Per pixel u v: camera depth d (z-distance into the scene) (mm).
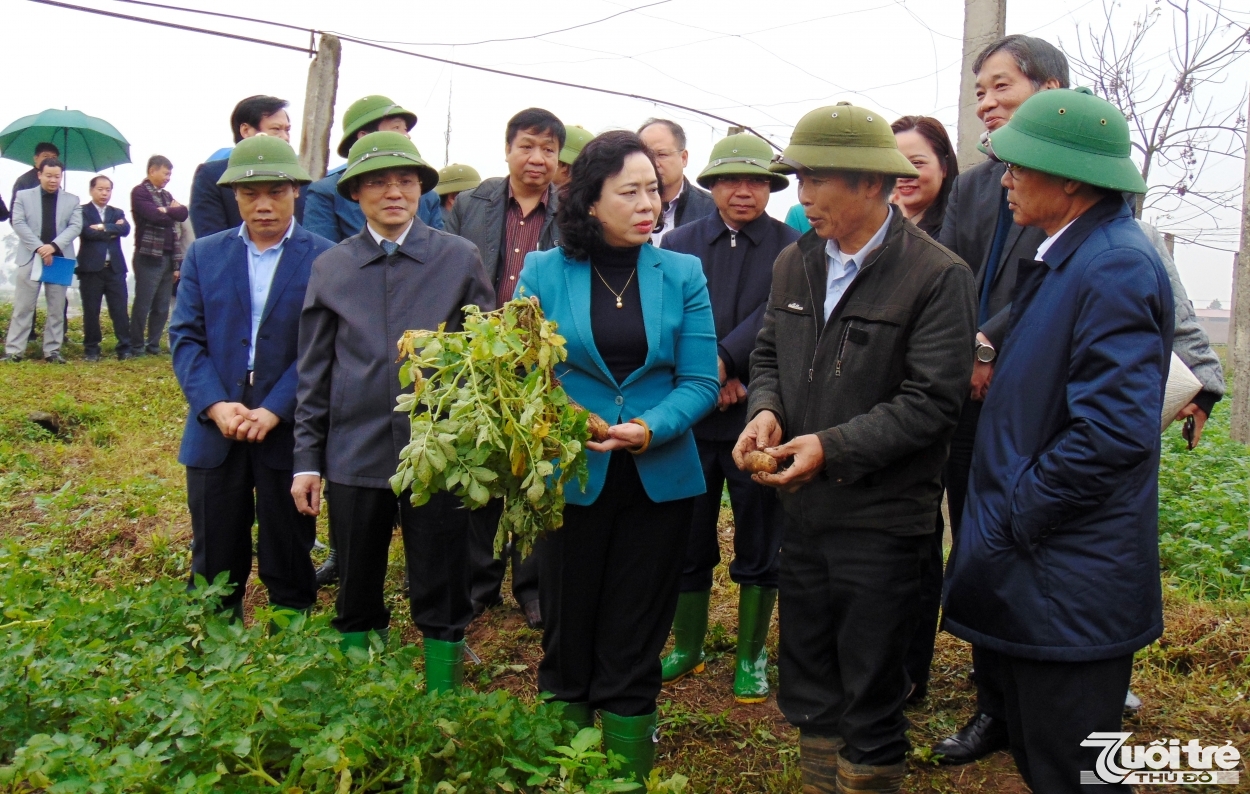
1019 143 2691
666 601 3318
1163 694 3955
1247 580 5012
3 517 6477
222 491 4141
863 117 2932
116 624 3789
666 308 3312
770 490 4109
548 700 3348
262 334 4145
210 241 4262
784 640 3232
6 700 3094
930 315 2891
